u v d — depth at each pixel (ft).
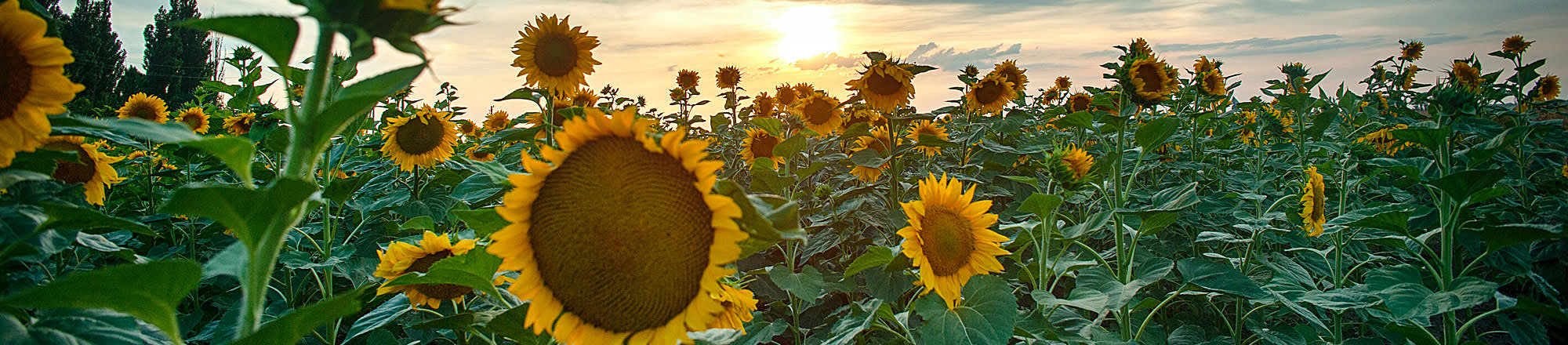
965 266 10.47
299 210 4.46
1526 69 23.65
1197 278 11.83
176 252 15.17
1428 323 11.51
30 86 5.02
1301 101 24.30
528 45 15.44
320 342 12.08
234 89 20.27
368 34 3.84
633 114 5.32
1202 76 24.84
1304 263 16.87
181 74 182.29
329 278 13.20
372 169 20.42
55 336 4.99
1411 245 12.55
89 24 144.36
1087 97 25.80
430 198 16.81
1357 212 12.62
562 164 5.40
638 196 5.09
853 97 18.29
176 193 3.62
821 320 16.79
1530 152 19.63
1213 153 23.70
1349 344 13.82
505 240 5.35
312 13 3.84
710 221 5.12
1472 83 24.84
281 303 14.44
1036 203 11.62
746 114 31.09
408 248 8.77
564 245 5.23
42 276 7.23
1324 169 15.64
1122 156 14.33
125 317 5.53
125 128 3.77
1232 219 18.63
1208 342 13.96
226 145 3.97
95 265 12.33
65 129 5.22
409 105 19.77
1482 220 12.85
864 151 17.01
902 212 16.16
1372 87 37.45
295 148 4.08
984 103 23.08
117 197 17.97
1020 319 11.86
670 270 5.11
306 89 4.10
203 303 15.56
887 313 11.28
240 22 3.68
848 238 16.51
